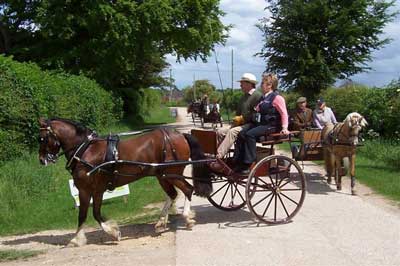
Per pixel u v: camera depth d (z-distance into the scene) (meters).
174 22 33.00
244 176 9.15
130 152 8.43
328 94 27.41
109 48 30.83
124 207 10.80
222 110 53.03
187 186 8.87
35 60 31.91
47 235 9.07
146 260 7.21
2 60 14.11
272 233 8.38
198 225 9.02
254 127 9.09
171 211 10.01
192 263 6.88
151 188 12.90
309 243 7.78
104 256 7.52
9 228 9.46
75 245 8.20
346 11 32.62
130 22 30.06
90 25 29.89
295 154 13.59
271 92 9.20
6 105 13.23
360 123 11.61
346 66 33.75
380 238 8.02
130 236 8.71
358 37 33.09
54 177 12.71
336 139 11.91
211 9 34.75
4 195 10.38
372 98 20.00
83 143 8.30
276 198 9.19
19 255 7.72
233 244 7.76
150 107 54.78
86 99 21.91
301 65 32.75
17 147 13.56
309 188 12.48
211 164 8.97
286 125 9.08
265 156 9.38
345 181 13.36
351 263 6.85
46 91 16.03
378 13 33.72
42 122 8.27
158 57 41.44
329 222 9.07
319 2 32.03
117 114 32.62
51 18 29.25
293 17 32.72
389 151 16.53
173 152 8.70
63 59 30.48
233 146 9.77
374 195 11.72
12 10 32.41
